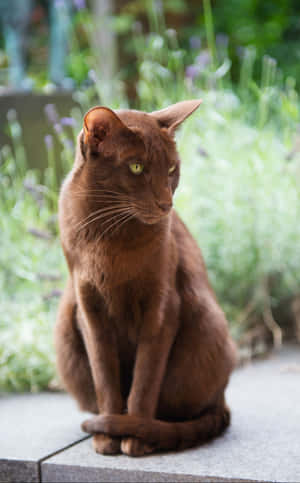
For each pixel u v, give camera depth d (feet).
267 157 14.08
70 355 8.55
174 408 8.45
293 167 14.12
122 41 24.54
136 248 7.47
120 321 7.91
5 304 12.73
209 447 7.84
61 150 17.70
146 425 7.58
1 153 16.66
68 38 23.39
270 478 6.70
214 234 13.65
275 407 9.53
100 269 7.57
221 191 13.83
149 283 7.64
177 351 8.25
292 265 13.87
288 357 12.59
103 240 7.46
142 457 7.54
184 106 7.82
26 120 17.15
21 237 13.79
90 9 25.73
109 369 7.93
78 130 15.87
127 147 7.18
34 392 11.39
